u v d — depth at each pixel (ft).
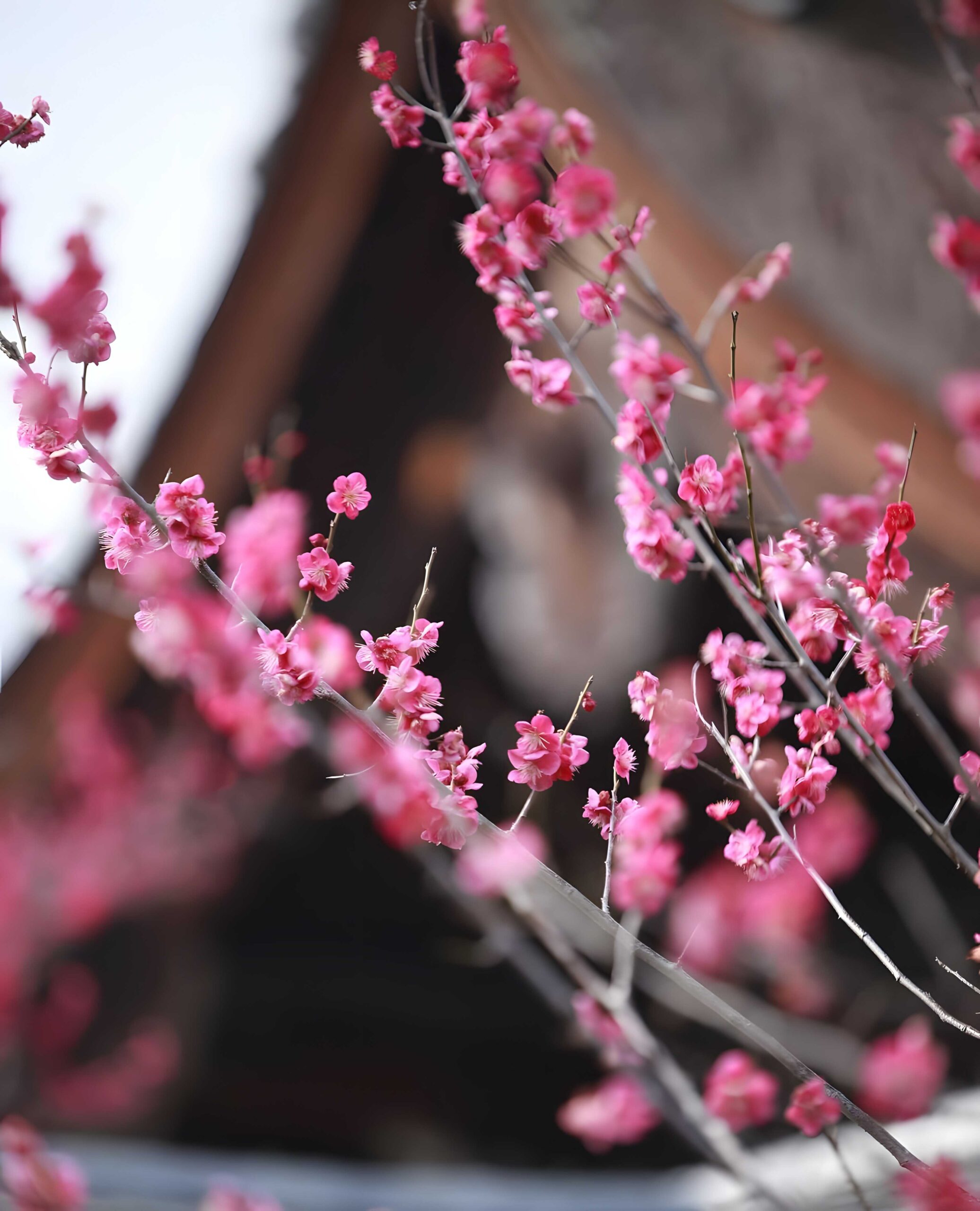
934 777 14.65
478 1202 11.00
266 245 12.81
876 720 5.22
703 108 9.79
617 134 9.70
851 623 5.20
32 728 12.85
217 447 13.17
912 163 9.32
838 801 10.21
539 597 15.11
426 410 14.65
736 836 5.29
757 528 5.37
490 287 5.31
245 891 15.79
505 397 14.57
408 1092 15.49
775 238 9.25
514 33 10.18
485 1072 15.44
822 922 9.97
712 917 9.21
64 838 13.07
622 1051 6.41
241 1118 15.40
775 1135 8.19
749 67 10.03
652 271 9.53
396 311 13.88
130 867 13.56
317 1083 15.57
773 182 9.46
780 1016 8.73
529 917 6.33
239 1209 8.12
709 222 9.36
